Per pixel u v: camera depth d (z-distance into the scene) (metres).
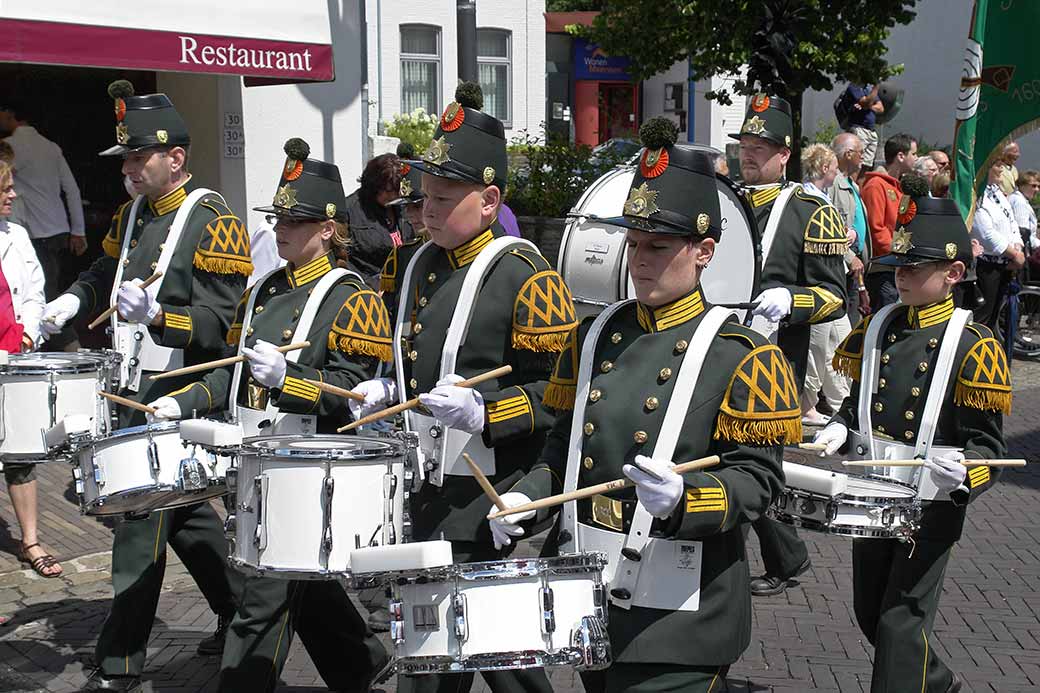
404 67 20.45
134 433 4.48
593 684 3.57
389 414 3.82
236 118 10.95
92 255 11.66
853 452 4.60
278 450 3.65
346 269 4.71
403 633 3.18
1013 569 6.77
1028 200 13.30
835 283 6.12
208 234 5.35
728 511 3.07
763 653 5.54
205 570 5.30
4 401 4.94
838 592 6.39
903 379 4.47
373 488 3.64
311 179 4.62
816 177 10.07
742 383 3.16
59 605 6.17
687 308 3.31
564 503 3.35
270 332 4.63
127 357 5.37
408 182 5.73
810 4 11.64
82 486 4.59
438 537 4.06
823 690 5.14
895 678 4.29
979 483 4.14
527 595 3.13
